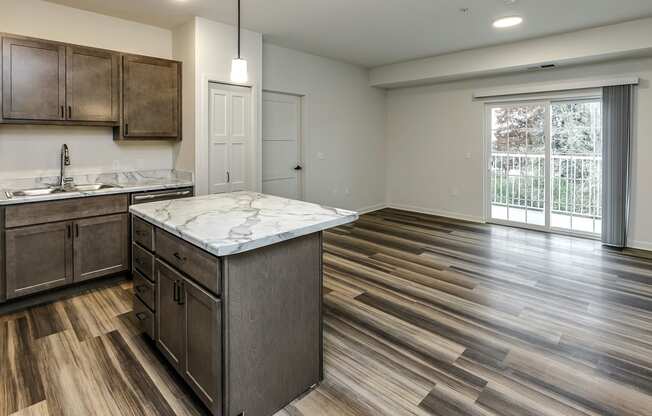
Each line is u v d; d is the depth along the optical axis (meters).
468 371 2.07
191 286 1.73
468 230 5.33
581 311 2.80
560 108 5.01
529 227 5.39
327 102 5.64
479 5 3.51
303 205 2.38
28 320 2.66
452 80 5.79
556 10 3.62
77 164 3.54
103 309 2.85
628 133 4.33
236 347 1.60
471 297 3.06
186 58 3.82
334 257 4.10
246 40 4.11
